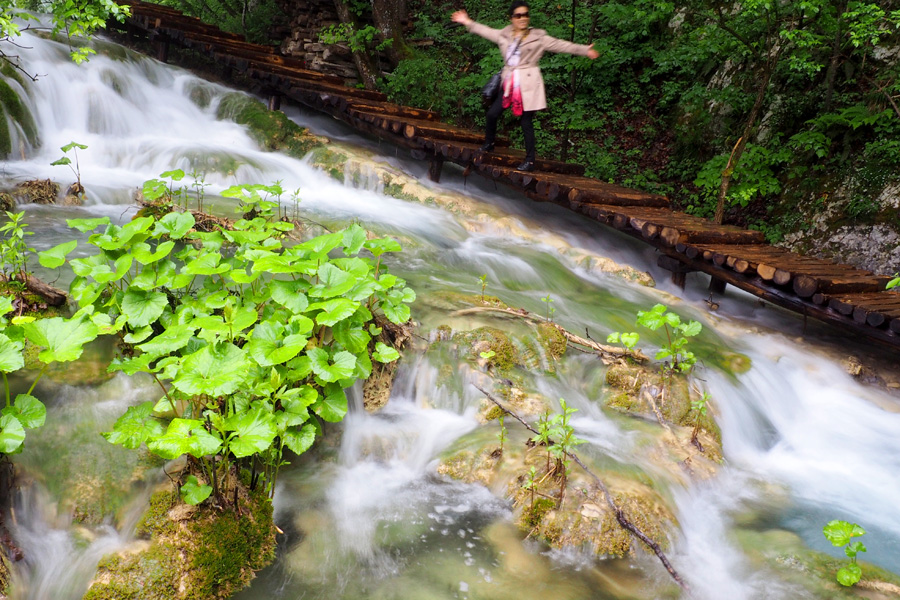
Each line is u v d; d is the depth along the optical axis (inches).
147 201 219.5
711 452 161.9
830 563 127.3
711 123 382.3
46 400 130.0
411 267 229.3
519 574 120.3
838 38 323.6
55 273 166.6
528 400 166.9
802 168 336.5
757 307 268.8
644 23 415.8
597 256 272.1
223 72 458.3
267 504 126.1
